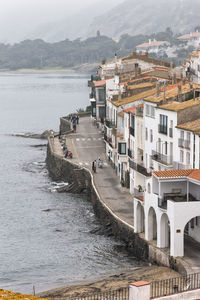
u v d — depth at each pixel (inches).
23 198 4581.7
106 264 3038.9
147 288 2025.1
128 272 2834.6
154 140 3730.3
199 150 3105.3
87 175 4699.8
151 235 3024.1
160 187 2869.1
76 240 3467.0
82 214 4065.0
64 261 3122.5
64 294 2586.1
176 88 4030.5
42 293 2652.6
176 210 2691.9
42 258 3181.6
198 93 3693.4
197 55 5900.6
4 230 3720.5
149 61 7027.6
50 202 4441.4
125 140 4441.4
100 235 3548.2
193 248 2842.0
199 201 2716.5
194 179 2765.7
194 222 2979.8
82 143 6240.2
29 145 7598.4
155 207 2888.8
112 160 5029.5
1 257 3218.5
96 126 7568.9
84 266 3026.6
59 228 3732.8
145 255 2999.5
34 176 5511.8
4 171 5753.0
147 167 3887.8
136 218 3164.4
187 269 2556.6
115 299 2420.0
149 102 3791.8
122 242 3361.2
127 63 6998.0
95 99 7130.9
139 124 4037.9
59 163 5359.3
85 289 2625.5
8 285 2817.4
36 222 3880.4
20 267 3063.5
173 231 2709.2
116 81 6432.1
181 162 3341.5
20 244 3432.6
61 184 5108.3
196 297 2217.0
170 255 2743.6
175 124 3385.8
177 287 2370.8
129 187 4192.9
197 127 3179.1
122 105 4837.6
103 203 3836.1
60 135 6850.4
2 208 4271.7
